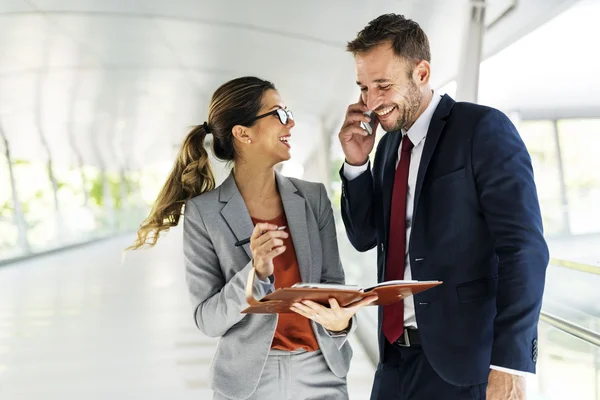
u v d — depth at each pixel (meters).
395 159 2.47
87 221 29.83
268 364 2.28
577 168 4.50
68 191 27.09
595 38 4.43
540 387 3.42
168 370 6.04
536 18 4.85
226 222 2.35
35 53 11.57
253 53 11.33
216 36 10.15
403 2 6.07
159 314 8.90
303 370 2.30
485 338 2.19
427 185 2.26
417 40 2.27
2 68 12.66
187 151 2.48
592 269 2.99
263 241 1.97
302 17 8.33
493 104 5.63
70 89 15.66
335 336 2.28
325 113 17.34
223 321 2.19
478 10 5.28
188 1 8.15
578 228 4.44
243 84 2.39
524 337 1.98
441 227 2.22
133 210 42.22
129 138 29.38
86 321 8.53
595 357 2.87
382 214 2.55
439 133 2.26
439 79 6.87
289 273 2.37
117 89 16.08
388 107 2.29
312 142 23.70
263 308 1.99
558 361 3.23
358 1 6.91
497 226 2.09
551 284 3.44
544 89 4.74
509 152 2.14
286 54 11.05
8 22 9.33
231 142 2.43
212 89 16.28
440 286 2.22
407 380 2.37
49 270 15.73
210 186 2.51
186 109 20.72
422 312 2.25
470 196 2.19
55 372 6.04
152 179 43.97
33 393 5.39
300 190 2.49
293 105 16.91
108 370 6.07
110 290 11.48
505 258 2.05
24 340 7.46
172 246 22.73
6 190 19.48
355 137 2.59
